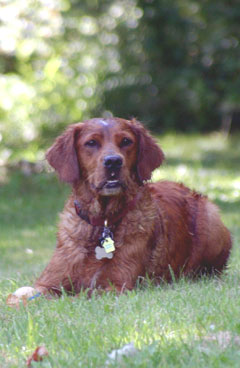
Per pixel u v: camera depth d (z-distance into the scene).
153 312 6.82
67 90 23.06
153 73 31.39
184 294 7.57
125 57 30.50
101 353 5.88
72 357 5.88
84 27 27.70
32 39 22.59
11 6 21.91
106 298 7.55
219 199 18.52
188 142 30.81
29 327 6.47
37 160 22.36
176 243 9.13
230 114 32.28
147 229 8.46
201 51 30.75
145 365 5.54
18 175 21.48
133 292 7.59
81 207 8.47
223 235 9.99
